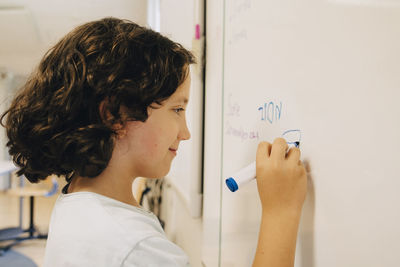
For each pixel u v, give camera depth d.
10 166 2.37
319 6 0.38
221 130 0.76
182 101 0.50
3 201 4.17
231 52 0.69
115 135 0.45
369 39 0.31
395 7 0.28
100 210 0.43
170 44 0.51
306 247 0.42
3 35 3.29
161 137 0.47
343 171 0.34
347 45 0.34
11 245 2.70
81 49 0.46
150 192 2.18
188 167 1.08
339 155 0.35
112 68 0.44
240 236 0.64
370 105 0.31
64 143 0.44
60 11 2.74
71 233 0.42
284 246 0.39
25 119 0.50
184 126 0.52
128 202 0.50
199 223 1.05
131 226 0.41
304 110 0.42
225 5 0.73
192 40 0.95
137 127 0.46
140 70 0.45
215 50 0.81
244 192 0.62
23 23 2.99
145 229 0.42
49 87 0.48
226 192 0.72
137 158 0.47
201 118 0.94
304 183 0.41
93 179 0.48
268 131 0.52
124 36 0.47
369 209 0.31
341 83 0.35
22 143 0.51
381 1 0.29
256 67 0.56
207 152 0.89
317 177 0.39
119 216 0.42
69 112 0.45
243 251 0.62
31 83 0.52
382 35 0.29
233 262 0.67
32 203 2.96
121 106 0.44
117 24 0.50
